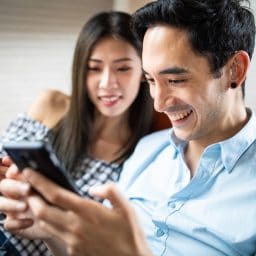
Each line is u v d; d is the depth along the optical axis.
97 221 0.55
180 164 0.96
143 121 1.41
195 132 0.83
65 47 1.96
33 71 1.90
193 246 0.83
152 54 0.78
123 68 1.28
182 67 0.75
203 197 0.86
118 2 1.97
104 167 1.35
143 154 1.10
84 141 1.41
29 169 0.56
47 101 1.57
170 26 0.76
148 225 0.93
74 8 1.93
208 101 0.79
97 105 1.35
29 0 1.80
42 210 0.56
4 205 0.66
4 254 1.05
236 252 0.79
